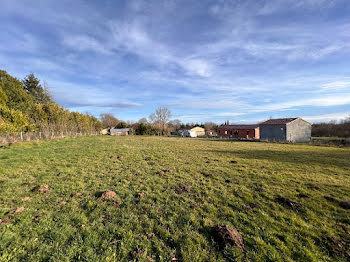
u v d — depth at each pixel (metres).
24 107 17.16
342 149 12.59
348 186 4.61
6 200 3.56
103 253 2.15
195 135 35.78
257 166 6.89
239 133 34.06
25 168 5.98
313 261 2.09
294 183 4.86
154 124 44.53
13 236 2.39
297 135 23.19
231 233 2.50
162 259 2.12
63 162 6.96
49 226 2.66
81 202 3.58
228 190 4.36
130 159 8.03
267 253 2.22
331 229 2.74
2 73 18.48
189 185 4.71
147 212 3.25
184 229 2.73
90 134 31.89
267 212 3.29
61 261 1.99
